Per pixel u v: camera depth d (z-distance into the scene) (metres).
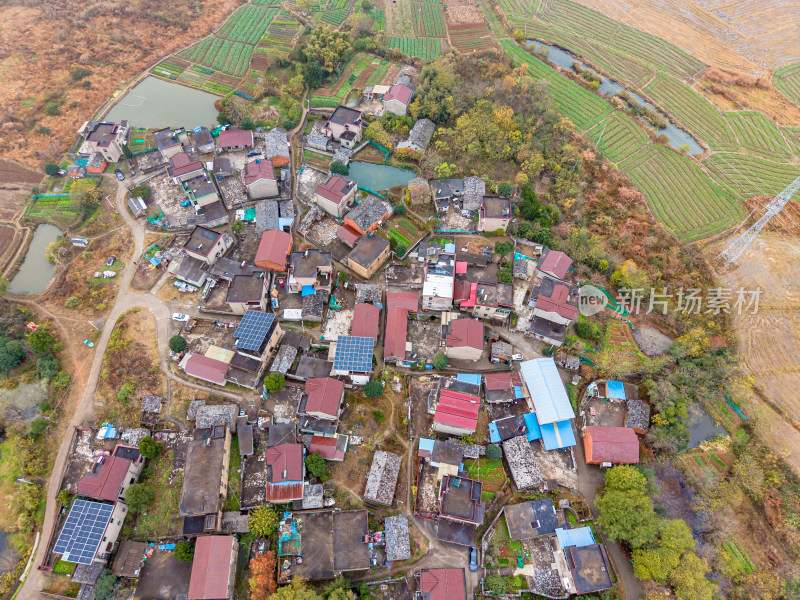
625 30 177.50
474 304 98.94
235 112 135.00
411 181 119.50
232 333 97.88
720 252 119.00
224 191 119.69
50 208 117.81
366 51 162.25
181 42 163.12
